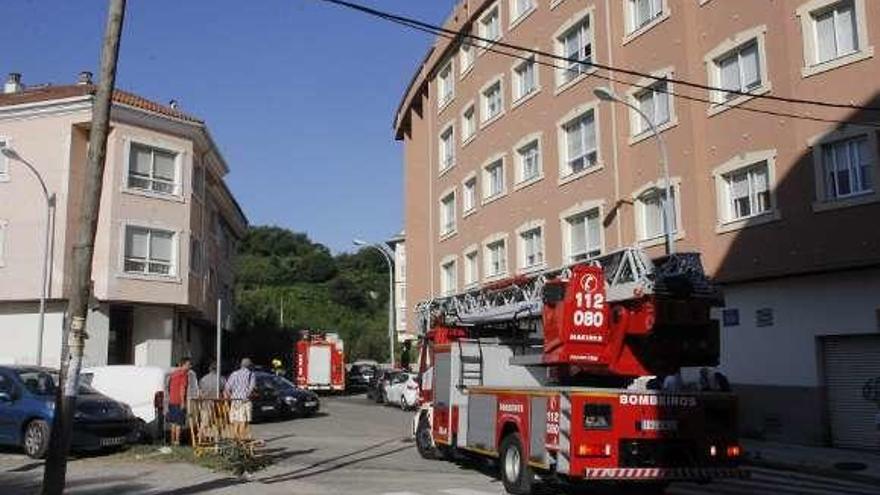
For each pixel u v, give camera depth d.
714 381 12.84
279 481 14.17
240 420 16.98
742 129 22.48
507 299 17.20
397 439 22.77
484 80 36.59
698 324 13.06
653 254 24.86
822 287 20.38
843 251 19.56
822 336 20.31
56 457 10.63
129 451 17.80
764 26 22.02
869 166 19.34
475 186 37.31
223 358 55.31
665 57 25.14
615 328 13.09
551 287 13.36
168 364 36.59
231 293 56.88
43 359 34.22
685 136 24.05
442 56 41.22
